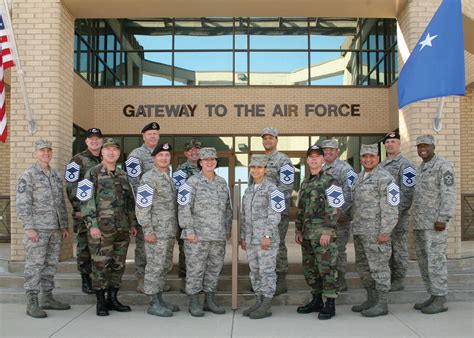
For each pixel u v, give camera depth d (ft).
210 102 47.83
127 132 47.44
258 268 19.15
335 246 18.86
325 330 17.15
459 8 21.59
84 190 18.95
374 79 49.57
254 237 19.06
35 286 19.07
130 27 49.47
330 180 18.93
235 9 26.76
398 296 21.27
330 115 47.78
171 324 17.97
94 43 47.57
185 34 49.55
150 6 26.37
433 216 19.42
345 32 49.80
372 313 18.99
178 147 48.24
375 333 16.76
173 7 26.50
